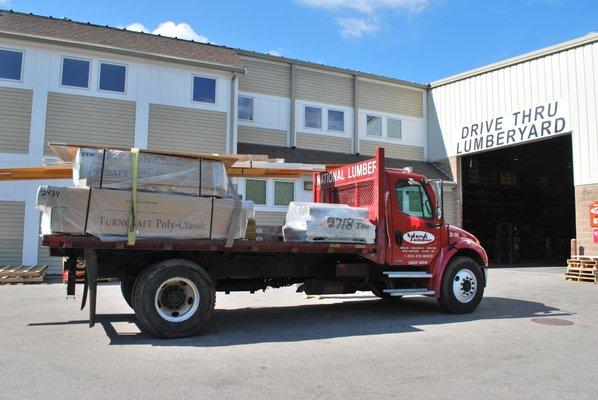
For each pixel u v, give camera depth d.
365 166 9.21
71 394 4.55
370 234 8.52
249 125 20.05
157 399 4.46
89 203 6.54
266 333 7.41
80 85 15.62
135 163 6.80
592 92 17.17
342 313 9.38
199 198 7.12
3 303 9.99
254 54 20.28
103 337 6.96
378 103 23.06
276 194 18.66
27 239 14.74
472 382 5.09
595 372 5.49
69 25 17.03
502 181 27.80
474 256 9.89
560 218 29.81
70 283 7.20
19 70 15.03
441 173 23.06
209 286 7.17
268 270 8.34
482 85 21.38
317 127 21.53
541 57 18.94
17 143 14.80
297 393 4.68
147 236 6.79
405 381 5.09
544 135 18.67
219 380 5.04
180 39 18.97
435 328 7.93
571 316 9.16
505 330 7.79
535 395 4.71
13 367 5.42
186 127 16.77
